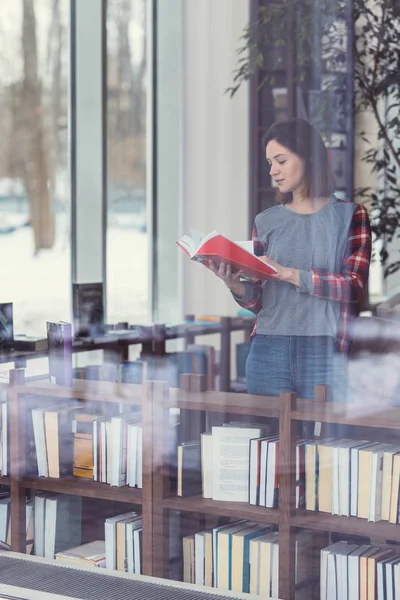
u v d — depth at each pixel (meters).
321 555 2.12
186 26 3.12
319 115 2.63
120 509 2.52
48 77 3.39
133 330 3.04
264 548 2.20
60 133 3.41
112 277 3.31
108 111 3.34
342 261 2.44
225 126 3.04
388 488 2.04
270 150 2.53
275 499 2.18
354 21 2.60
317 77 2.66
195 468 2.33
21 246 3.37
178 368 2.99
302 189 2.49
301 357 2.41
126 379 2.97
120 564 2.45
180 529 2.35
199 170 3.17
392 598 2.03
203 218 3.17
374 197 2.54
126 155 3.35
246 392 2.49
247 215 3.07
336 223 2.44
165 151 3.23
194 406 2.31
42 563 2.55
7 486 2.64
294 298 2.43
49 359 2.66
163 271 3.23
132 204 3.32
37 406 2.61
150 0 3.17
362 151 2.56
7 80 3.39
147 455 2.38
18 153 3.40
